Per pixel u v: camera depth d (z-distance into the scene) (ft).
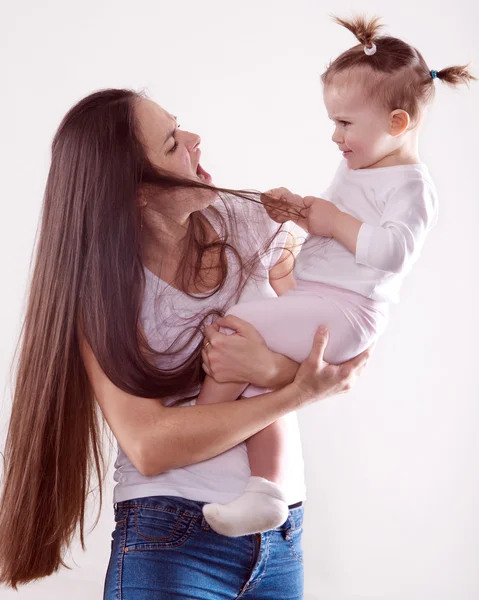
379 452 10.25
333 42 10.13
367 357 4.98
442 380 10.27
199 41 10.11
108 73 10.09
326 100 5.15
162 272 5.00
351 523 10.25
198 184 4.80
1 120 10.04
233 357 4.71
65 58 10.07
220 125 10.11
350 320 4.86
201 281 5.04
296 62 10.13
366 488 10.25
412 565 10.28
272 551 4.78
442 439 10.27
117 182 4.82
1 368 9.94
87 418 5.24
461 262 10.23
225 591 4.66
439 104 10.09
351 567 10.24
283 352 4.82
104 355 4.71
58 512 5.24
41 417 5.05
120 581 4.60
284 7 10.12
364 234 4.74
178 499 4.58
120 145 4.83
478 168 10.18
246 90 10.12
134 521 4.64
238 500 4.52
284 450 4.83
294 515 4.94
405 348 10.23
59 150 5.02
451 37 10.04
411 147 5.11
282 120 10.13
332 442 10.22
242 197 4.99
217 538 4.61
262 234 5.26
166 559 4.53
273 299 4.94
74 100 10.09
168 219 4.96
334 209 4.92
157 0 10.09
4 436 8.41
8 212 10.06
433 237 10.22
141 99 5.03
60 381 4.99
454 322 10.26
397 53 4.99
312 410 10.21
